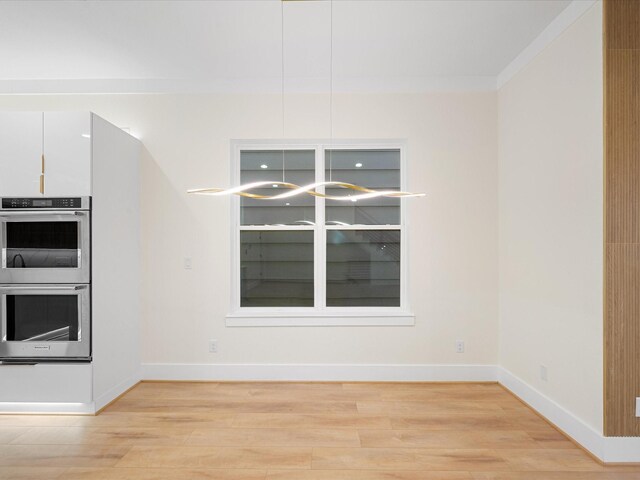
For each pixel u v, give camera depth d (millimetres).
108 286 3512
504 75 3918
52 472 2459
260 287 4254
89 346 3240
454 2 2816
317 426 3064
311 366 4066
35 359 3258
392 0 2783
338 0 2777
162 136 4105
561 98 2992
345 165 4270
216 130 4113
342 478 2396
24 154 3279
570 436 2869
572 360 2871
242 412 3320
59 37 3275
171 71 3928
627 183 2521
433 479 2387
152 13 2930
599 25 2576
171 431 2988
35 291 3215
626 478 2391
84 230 3234
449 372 4055
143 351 4086
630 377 2523
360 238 4258
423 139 4082
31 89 4086
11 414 3285
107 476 2418
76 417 3234
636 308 2527
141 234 4098
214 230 4102
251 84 4105
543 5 2863
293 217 4266
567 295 2924
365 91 4094
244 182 4258
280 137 4109
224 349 4082
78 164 3266
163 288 4086
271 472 2457
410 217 4082
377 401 3557
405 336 4070
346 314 4105
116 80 4098
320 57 3648
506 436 2912
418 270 4070
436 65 3832
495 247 4062
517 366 3668
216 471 2469
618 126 2520
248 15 2959
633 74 2521
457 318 4066
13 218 3232
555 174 3072
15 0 2762
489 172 4066
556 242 3061
